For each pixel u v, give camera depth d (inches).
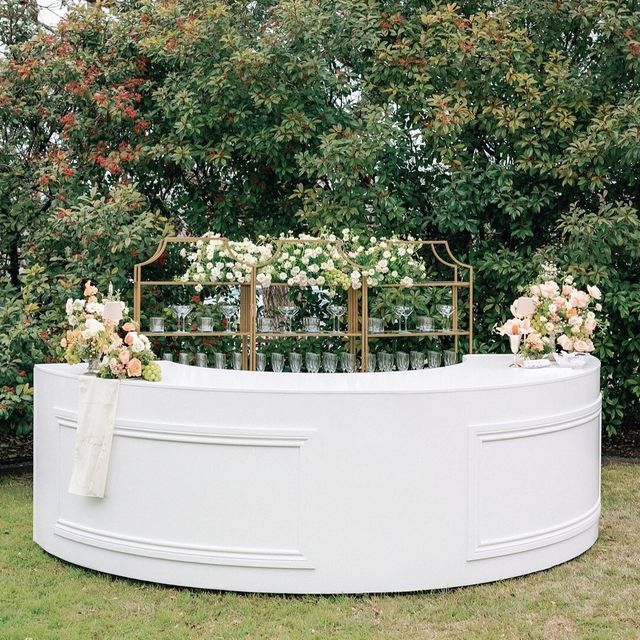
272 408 168.7
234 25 317.1
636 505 240.4
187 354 289.7
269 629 154.9
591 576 183.2
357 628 155.6
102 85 319.9
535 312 215.6
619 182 313.9
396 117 319.3
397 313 284.2
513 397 178.5
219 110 305.0
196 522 172.6
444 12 303.3
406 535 169.9
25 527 218.2
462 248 324.8
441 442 171.3
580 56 316.5
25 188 308.3
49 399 195.2
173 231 308.7
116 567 180.5
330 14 309.6
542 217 317.1
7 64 305.7
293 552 169.0
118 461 179.2
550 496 186.4
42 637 151.6
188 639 151.0
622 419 332.5
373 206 307.3
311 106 316.2
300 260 273.4
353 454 168.2
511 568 180.4
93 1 345.7
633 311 294.0
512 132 299.7
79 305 192.2
